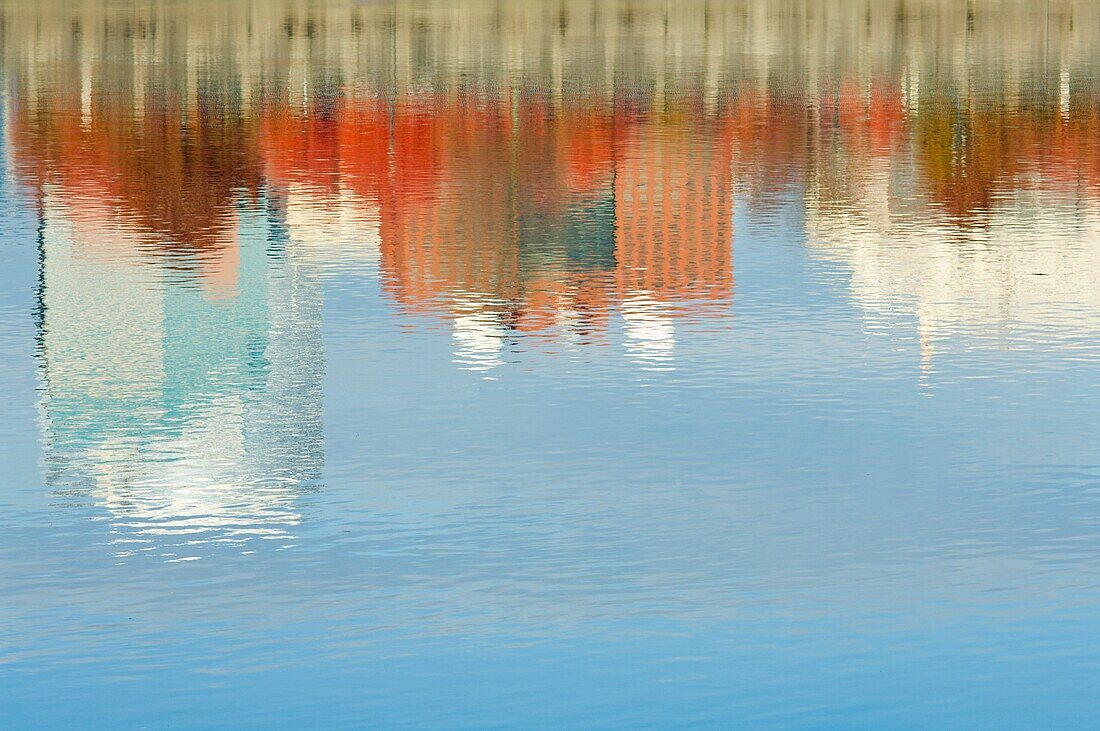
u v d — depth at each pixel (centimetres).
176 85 11300
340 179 6212
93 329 3597
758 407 2978
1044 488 2503
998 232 4831
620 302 3878
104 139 7619
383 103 9894
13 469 2609
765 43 17225
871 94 10419
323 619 1997
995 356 3341
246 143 7512
